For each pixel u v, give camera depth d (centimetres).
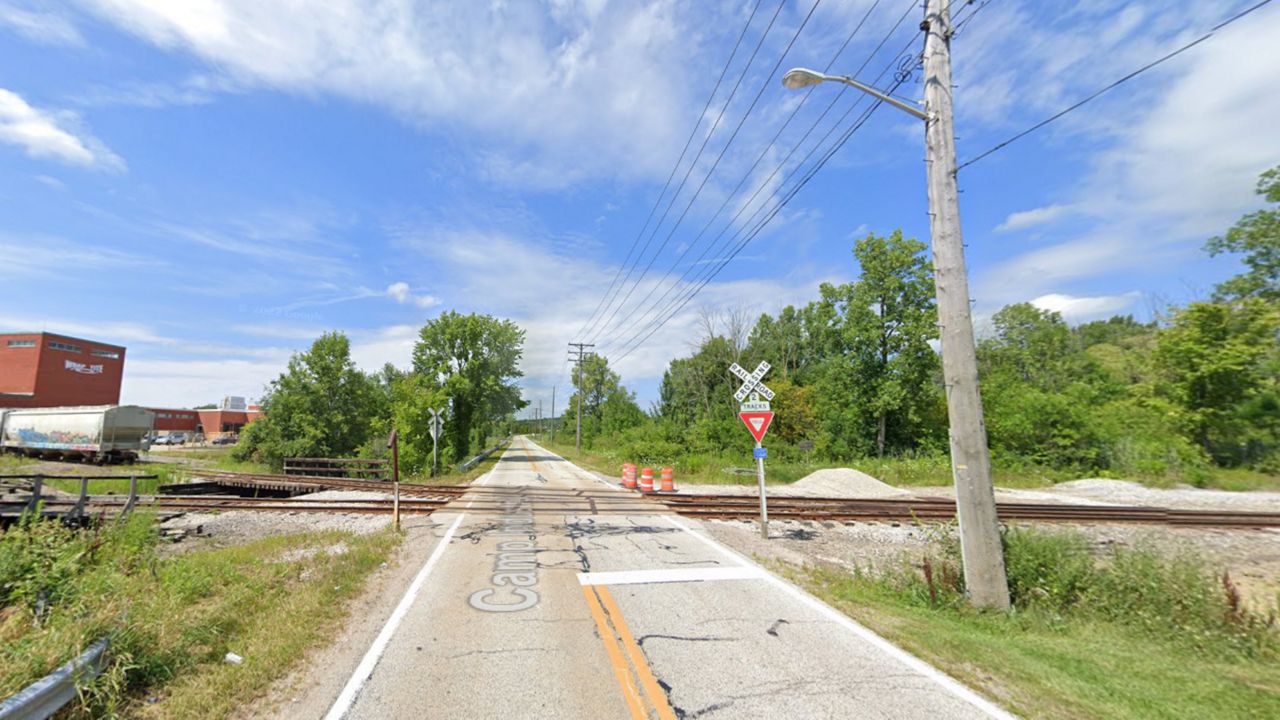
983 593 707
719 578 801
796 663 500
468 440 5156
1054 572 753
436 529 1212
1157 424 3052
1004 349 5206
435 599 693
